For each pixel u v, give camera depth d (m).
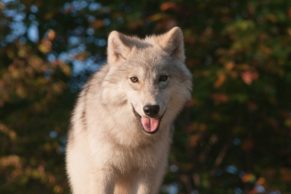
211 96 24.00
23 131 24.56
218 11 25.36
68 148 15.39
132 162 14.27
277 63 24.14
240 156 27.72
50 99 24.31
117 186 14.77
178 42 14.38
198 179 25.47
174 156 24.77
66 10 25.83
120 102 13.71
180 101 14.11
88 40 27.09
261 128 26.33
